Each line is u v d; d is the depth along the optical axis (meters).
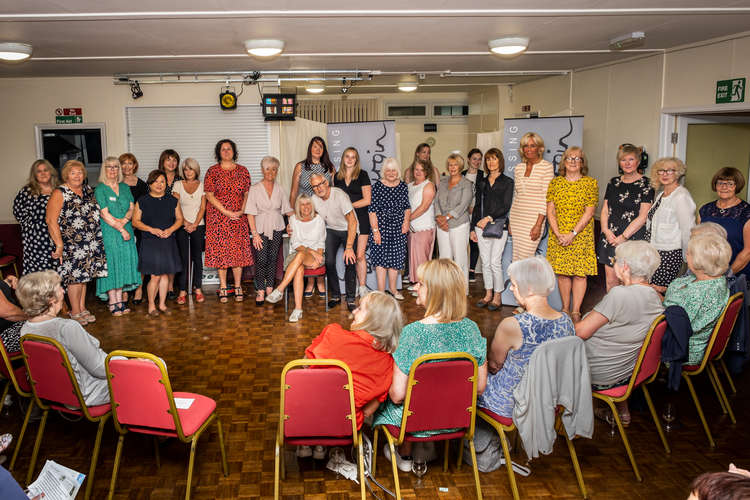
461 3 3.85
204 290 7.30
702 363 3.43
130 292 6.96
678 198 4.58
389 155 6.62
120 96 7.43
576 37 5.25
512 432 3.38
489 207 6.05
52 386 2.90
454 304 2.72
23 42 5.05
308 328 5.62
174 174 6.66
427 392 2.64
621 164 5.11
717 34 5.24
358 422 2.76
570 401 2.82
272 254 6.48
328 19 4.26
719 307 3.36
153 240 6.00
